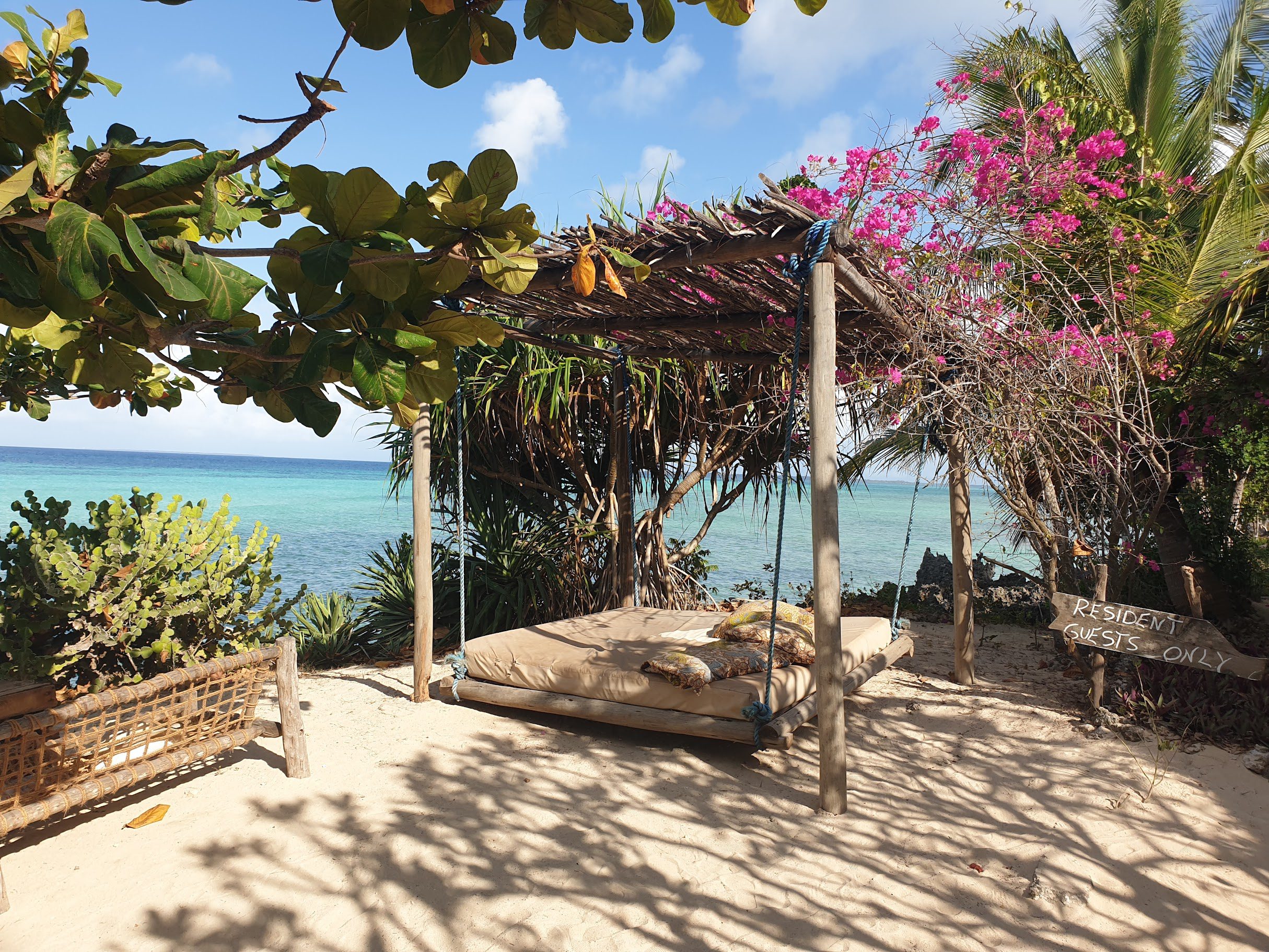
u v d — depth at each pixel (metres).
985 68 7.15
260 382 1.86
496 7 1.62
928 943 2.70
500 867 3.20
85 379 1.82
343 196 1.50
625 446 6.91
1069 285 5.96
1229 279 6.16
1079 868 3.17
